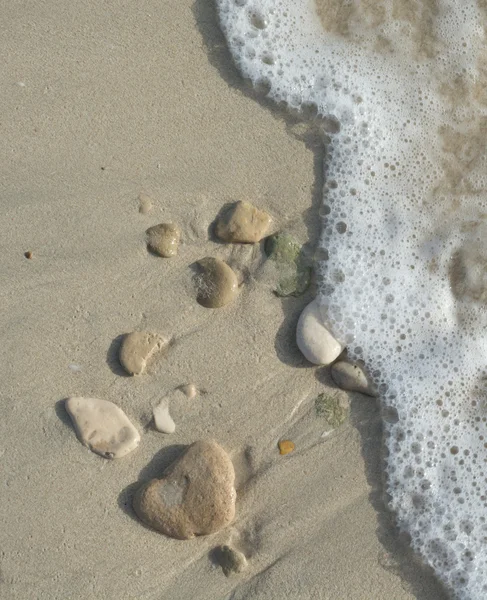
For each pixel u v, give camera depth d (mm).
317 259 1182
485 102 1220
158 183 1166
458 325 1197
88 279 1153
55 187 1155
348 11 1210
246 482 1155
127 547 1138
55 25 1168
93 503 1138
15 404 1138
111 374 1149
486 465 1185
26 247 1148
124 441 1139
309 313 1171
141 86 1172
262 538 1152
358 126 1199
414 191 1203
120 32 1175
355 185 1193
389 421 1177
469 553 1172
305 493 1160
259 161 1181
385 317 1187
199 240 1167
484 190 1213
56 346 1146
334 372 1171
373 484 1169
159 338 1154
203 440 1151
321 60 1201
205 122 1177
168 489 1134
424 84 1215
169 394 1154
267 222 1171
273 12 1197
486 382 1194
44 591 1127
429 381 1186
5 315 1144
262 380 1164
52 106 1161
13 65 1161
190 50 1182
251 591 1146
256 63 1190
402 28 1217
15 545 1127
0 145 1152
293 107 1191
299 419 1166
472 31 1225
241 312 1167
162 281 1160
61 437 1139
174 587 1141
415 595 1162
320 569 1153
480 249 1207
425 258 1199
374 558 1161
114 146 1164
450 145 1213
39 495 1133
